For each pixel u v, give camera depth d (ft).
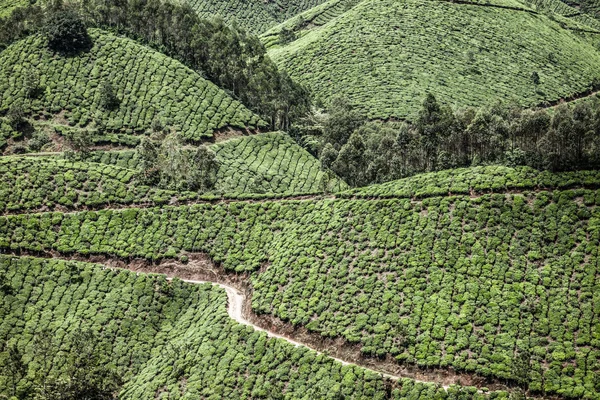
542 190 342.85
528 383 272.92
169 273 376.07
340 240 355.77
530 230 328.08
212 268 375.45
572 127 352.08
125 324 345.92
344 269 338.95
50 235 386.52
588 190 333.01
